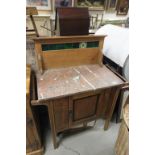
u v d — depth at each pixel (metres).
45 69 1.39
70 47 1.36
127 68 1.49
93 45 1.45
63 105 1.23
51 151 1.48
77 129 1.72
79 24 1.30
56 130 1.39
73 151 1.50
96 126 1.79
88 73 1.40
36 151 1.39
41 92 1.09
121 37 1.59
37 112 1.57
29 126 1.19
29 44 1.39
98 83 1.24
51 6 1.90
